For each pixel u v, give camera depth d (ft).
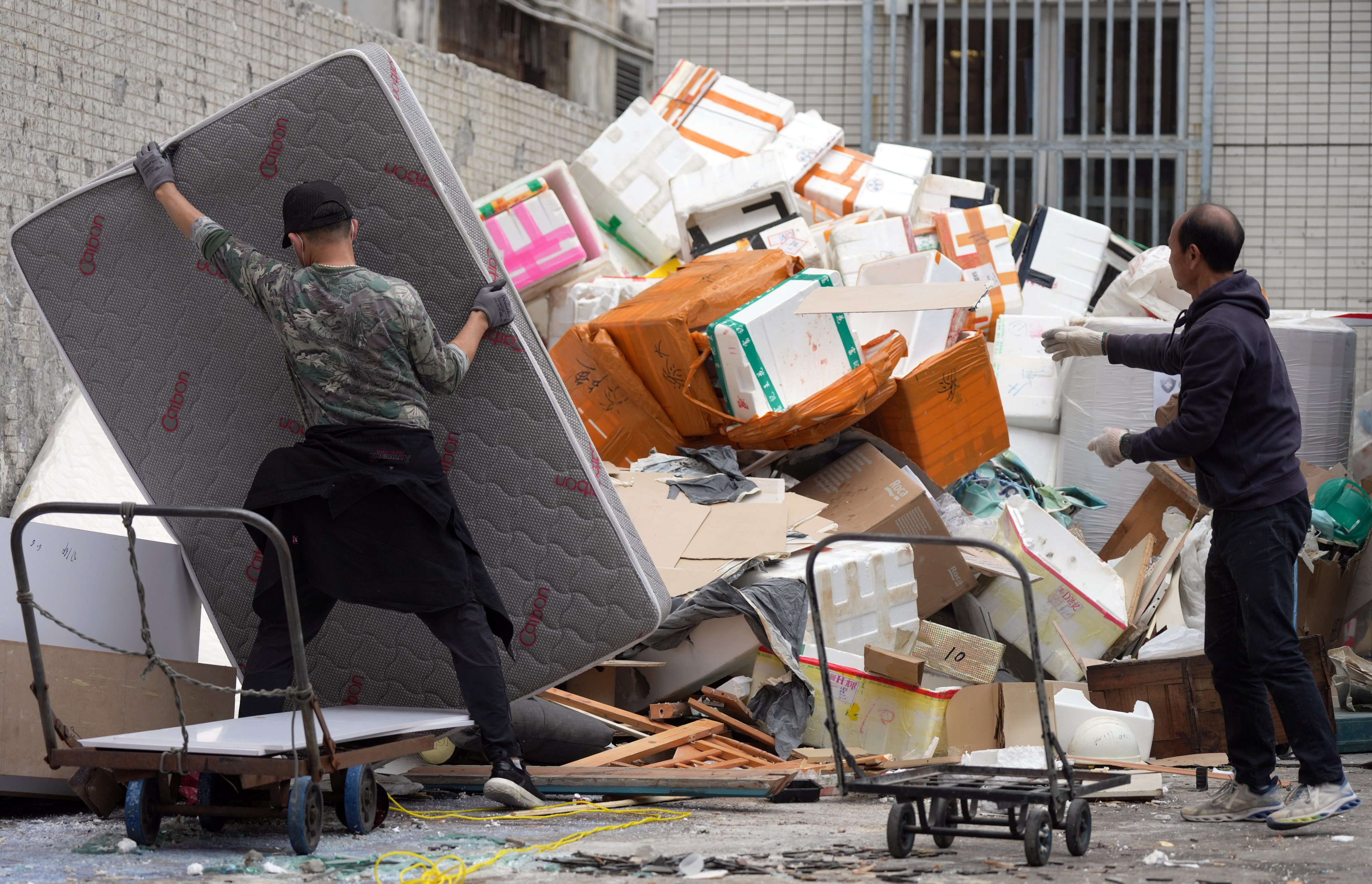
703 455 43.24
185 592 31.48
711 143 67.00
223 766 21.77
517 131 73.41
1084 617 43.80
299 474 25.12
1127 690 36.68
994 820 22.27
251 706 26.03
